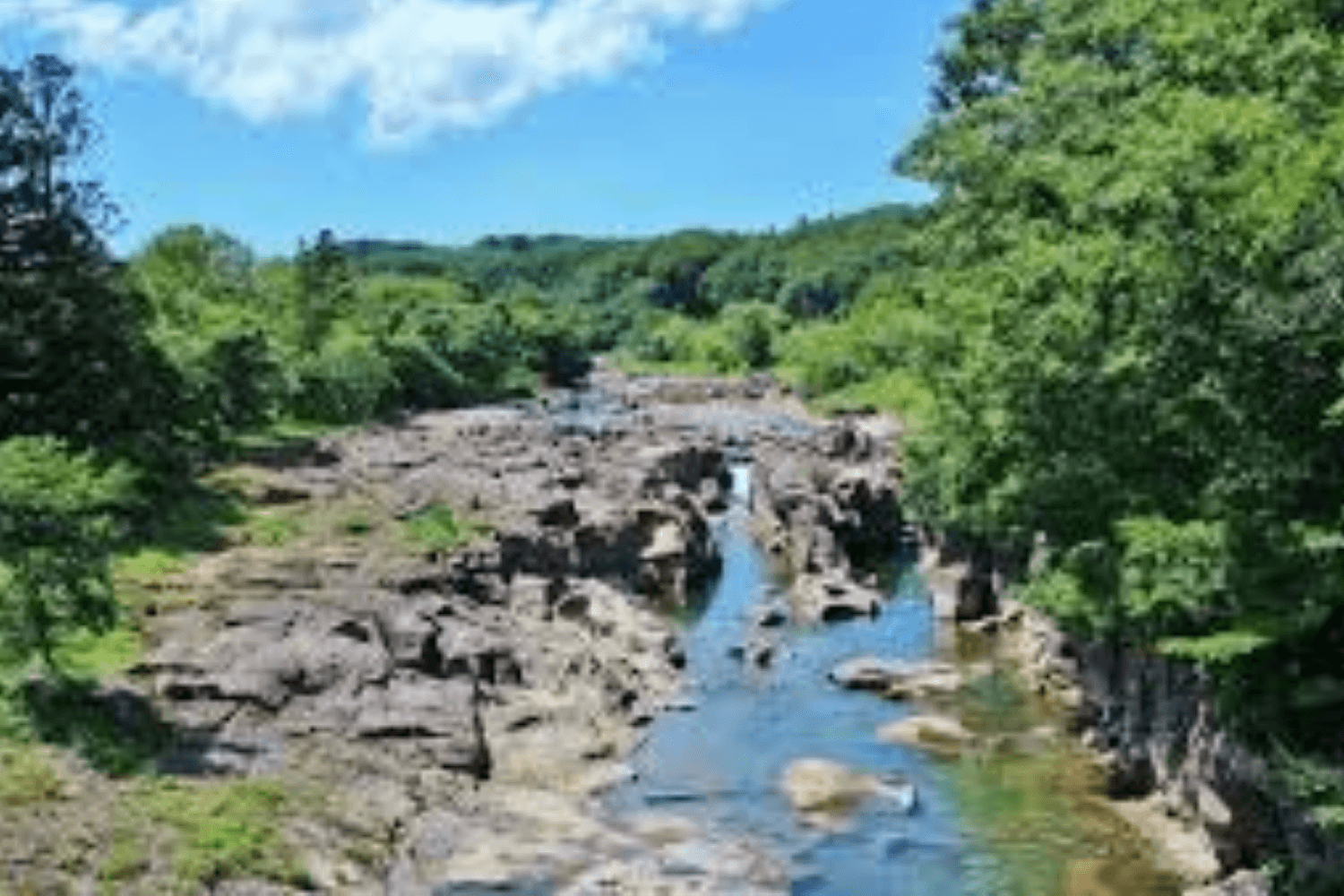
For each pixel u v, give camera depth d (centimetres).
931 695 5350
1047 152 4175
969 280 4888
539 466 9031
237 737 4369
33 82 8544
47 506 4403
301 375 12781
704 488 9900
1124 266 3147
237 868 3531
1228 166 2931
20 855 3406
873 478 8431
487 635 5459
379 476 8869
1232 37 3114
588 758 4744
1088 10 4300
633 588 7394
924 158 5428
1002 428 3922
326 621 5159
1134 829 3950
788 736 4997
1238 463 2914
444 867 3784
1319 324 2772
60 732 4109
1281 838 3334
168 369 9044
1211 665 3108
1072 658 5209
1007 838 3984
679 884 3709
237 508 7562
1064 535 3875
